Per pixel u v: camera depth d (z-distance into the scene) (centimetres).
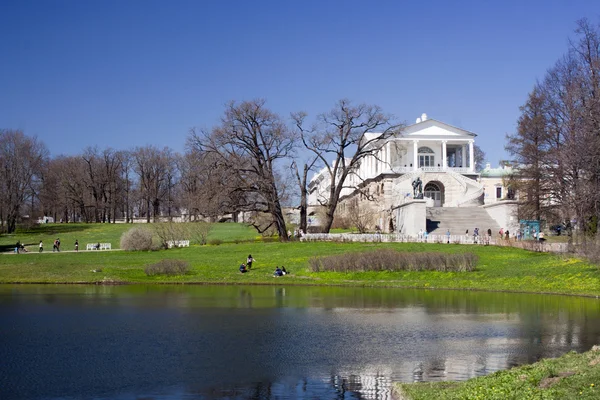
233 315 2922
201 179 8825
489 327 2539
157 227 7269
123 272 4981
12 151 9812
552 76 5784
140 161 12688
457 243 5778
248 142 6619
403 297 3653
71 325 2634
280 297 3688
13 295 3862
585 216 4766
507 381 1369
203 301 3497
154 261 5591
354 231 8219
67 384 1678
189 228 7200
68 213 13875
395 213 7619
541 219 6588
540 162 5962
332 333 2425
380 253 4716
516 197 8175
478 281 4181
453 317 2833
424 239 6062
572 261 4272
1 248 7800
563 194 5322
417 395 1399
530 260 4622
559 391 1214
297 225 8262
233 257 5669
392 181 9231
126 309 3152
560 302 3325
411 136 9862
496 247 5409
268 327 2569
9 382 1698
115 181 12544
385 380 1702
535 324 2605
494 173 10650
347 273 4700
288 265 5178
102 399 1544
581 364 1438
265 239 7238
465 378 1708
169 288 4309
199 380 1712
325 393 1583
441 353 2034
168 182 13050
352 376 1748
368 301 3462
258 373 1784
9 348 2144
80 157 12500
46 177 11638
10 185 9719
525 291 3784
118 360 1955
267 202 6625
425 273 4538
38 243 8481
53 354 2047
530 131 6097
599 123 4838
